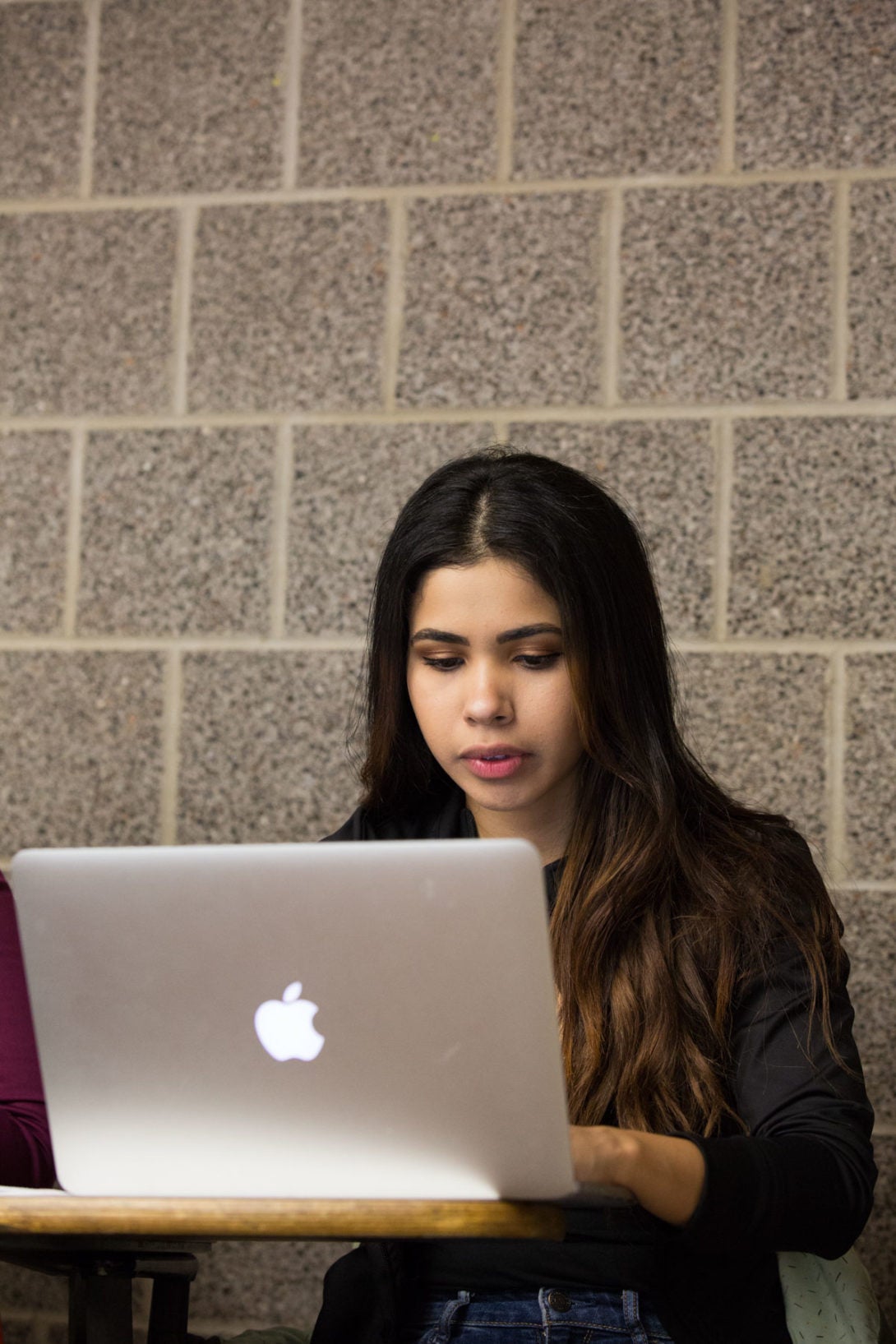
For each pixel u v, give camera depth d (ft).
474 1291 4.40
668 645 7.51
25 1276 7.64
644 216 7.85
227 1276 7.48
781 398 7.63
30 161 8.46
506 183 7.99
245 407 8.10
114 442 8.20
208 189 8.28
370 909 3.27
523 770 4.96
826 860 7.33
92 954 3.47
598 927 4.83
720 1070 4.58
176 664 7.99
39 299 8.36
